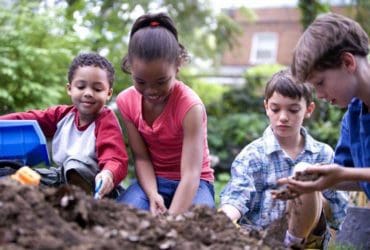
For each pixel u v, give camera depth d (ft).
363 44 6.58
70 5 21.29
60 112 8.75
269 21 52.24
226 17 31.55
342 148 7.84
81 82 8.25
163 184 8.23
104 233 4.70
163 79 7.27
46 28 17.43
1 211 4.57
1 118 8.50
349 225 9.32
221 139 25.12
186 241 4.94
